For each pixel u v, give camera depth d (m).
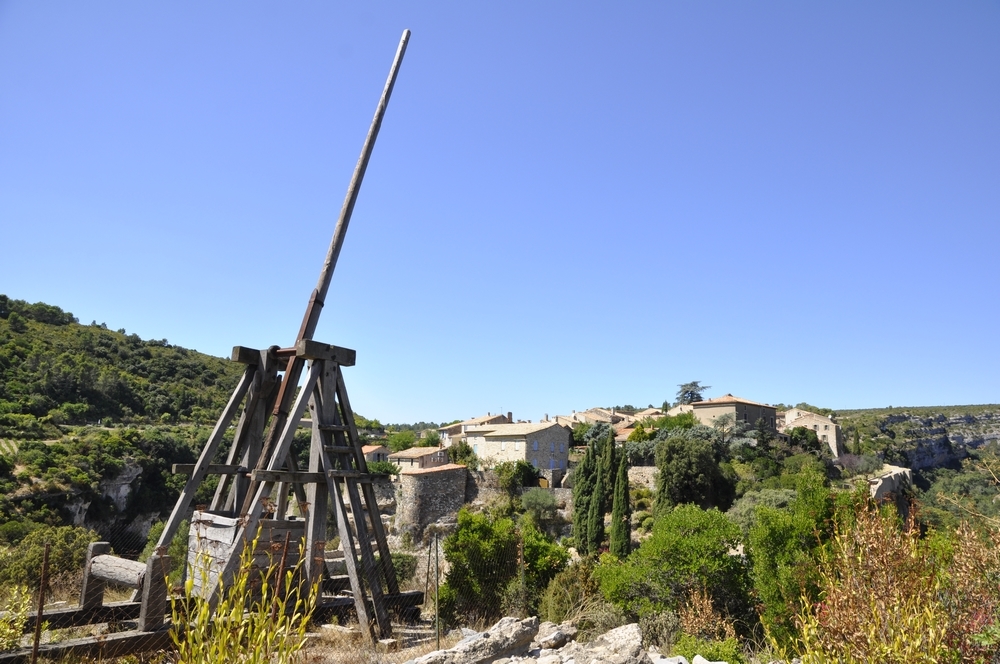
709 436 72.19
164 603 8.48
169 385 85.56
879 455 93.50
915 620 5.80
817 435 83.69
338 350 11.48
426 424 151.25
